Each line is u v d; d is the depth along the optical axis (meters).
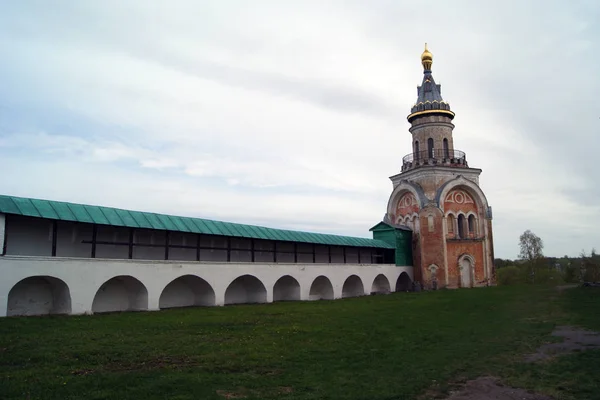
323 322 18.70
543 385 9.95
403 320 19.39
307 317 20.25
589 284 31.05
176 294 25.20
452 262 40.16
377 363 11.80
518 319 19.31
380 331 16.50
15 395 8.53
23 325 15.48
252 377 10.36
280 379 10.26
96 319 17.73
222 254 29.19
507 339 14.98
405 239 42.03
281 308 24.11
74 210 20.36
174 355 12.10
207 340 14.28
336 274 33.41
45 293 19.84
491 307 23.59
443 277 39.22
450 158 42.22
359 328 17.19
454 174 41.72
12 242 19.64
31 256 17.94
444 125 43.50
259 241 31.36
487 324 18.14
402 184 43.41
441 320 19.38
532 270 68.94
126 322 17.27
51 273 18.44
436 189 40.97
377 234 41.97
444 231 40.00
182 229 24.14
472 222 42.41
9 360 10.95
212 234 25.53
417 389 9.66
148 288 21.84
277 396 9.08
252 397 8.96
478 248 41.59
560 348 13.39
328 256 36.72
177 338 14.42
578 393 9.35
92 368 10.62
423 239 40.69
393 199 44.75
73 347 12.46
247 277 28.58
